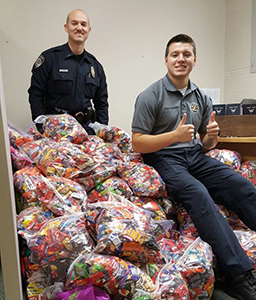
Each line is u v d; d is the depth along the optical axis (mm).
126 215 1218
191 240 1481
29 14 2502
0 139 893
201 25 3457
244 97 3482
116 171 1636
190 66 1764
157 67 3186
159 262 1271
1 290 1328
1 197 917
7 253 944
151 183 1578
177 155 1742
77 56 2299
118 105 3006
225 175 1669
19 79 2514
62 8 2627
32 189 1356
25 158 1523
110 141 1874
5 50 2445
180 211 1680
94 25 2795
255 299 1286
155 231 1314
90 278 1037
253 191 1584
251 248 1453
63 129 1705
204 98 1908
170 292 1107
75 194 1302
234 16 3521
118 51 2941
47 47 2596
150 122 1729
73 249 1098
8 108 2500
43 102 2303
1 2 2396
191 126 1552
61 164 1424
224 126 2311
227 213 1700
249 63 3396
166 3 3180
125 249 1122
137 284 1077
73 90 2254
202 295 1246
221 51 3650
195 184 1517
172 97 1785
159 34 3164
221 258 1351
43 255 1094
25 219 1199
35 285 1120
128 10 2955
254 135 2191
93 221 1242
